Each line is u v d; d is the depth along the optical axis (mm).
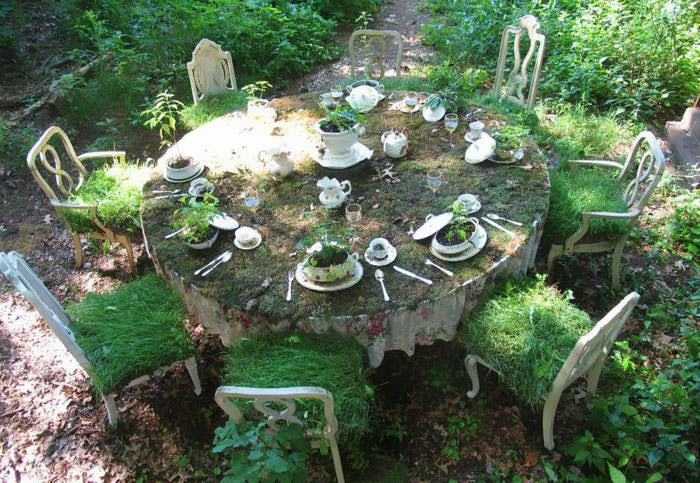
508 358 2109
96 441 2541
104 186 3293
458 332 2314
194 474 2396
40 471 2436
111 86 4992
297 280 2229
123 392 2738
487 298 2283
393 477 2309
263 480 1939
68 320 2479
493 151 2846
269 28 5648
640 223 3510
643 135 2768
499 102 3955
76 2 5922
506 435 2424
